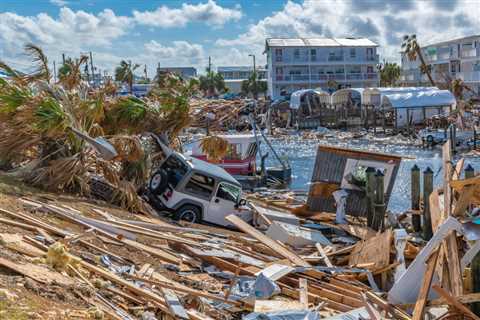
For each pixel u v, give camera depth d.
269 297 10.21
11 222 10.44
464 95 79.88
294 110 73.75
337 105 74.19
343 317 9.52
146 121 19.73
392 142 56.25
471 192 11.34
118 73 57.84
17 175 15.27
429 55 90.56
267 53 96.69
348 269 12.85
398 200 27.00
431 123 60.56
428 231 17.33
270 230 16.03
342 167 20.58
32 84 16.61
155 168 19.47
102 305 7.71
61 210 12.48
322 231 18.23
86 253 10.24
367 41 95.38
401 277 11.21
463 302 9.55
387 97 62.69
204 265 12.18
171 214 17.09
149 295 8.75
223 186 17.58
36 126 15.05
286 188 29.80
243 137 29.25
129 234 12.55
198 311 8.95
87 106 17.16
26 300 6.72
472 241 10.91
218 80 111.75
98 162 16.36
